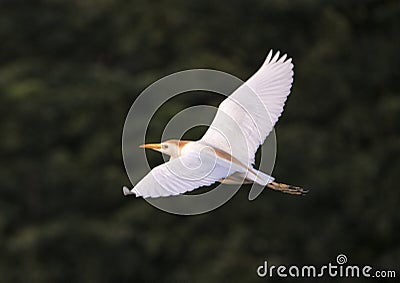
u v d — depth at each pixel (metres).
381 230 17.75
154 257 16.05
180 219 16.42
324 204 17.70
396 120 19.41
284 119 19.00
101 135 16.78
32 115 16.72
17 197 16.22
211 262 16.17
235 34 19.19
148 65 18.42
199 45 18.73
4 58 18.42
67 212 16.27
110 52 18.67
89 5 18.89
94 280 15.66
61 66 18.03
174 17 18.91
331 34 20.02
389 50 20.55
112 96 17.17
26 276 15.48
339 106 19.58
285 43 19.50
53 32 18.64
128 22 18.84
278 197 17.16
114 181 16.38
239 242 16.38
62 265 15.71
